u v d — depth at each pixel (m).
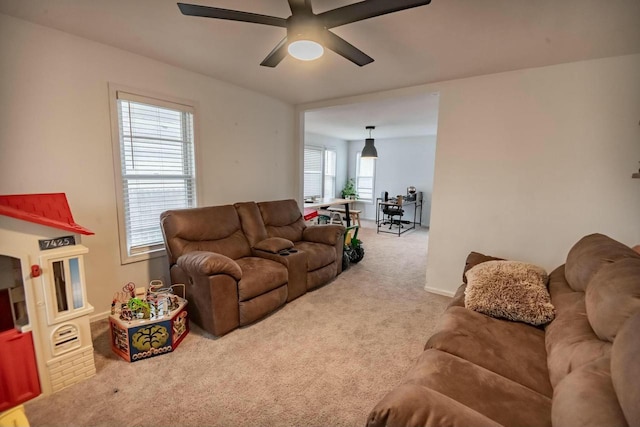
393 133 6.93
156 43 2.29
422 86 3.18
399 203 6.41
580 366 0.99
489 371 1.21
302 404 1.59
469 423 0.77
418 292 3.20
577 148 2.48
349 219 6.22
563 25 1.87
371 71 2.79
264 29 2.03
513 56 2.37
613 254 1.40
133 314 1.96
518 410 1.00
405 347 2.14
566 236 2.58
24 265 1.53
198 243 2.69
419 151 7.43
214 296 2.15
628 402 0.65
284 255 2.88
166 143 2.85
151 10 1.81
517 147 2.71
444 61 2.50
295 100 4.04
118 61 2.40
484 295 1.73
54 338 1.62
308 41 1.59
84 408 1.53
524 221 2.74
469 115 2.91
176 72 2.81
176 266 2.50
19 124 1.97
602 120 2.37
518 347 1.40
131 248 2.66
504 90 2.72
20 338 1.52
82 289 1.73
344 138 8.11
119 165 2.48
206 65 2.76
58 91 2.12
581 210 2.51
